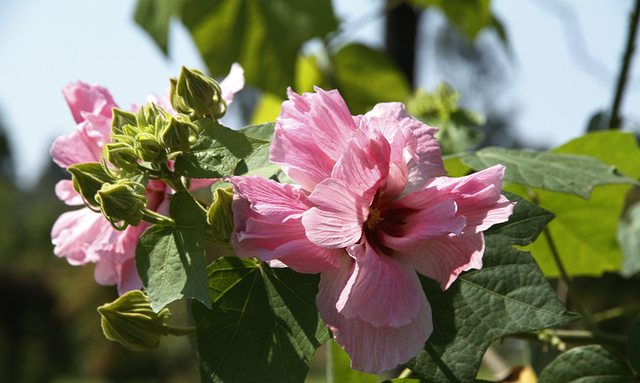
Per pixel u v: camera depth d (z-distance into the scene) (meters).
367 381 0.68
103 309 0.58
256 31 0.98
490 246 0.57
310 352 0.54
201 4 0.96
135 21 0.99
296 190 0.53
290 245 0.52
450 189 0.54
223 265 0.56
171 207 0.55
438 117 0.97
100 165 0.55
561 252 0.77
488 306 0.56
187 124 0.55
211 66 0.99
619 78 0.78
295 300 0.55
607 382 0.60
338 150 0.54
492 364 0.76
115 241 0.58
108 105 0.60
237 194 0.53
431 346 0.56
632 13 0.76
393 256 0.54
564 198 0.73
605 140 0.71
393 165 0.54
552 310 0.55
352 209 0.53
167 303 0.53
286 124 0.54
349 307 0.52
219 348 0.54
